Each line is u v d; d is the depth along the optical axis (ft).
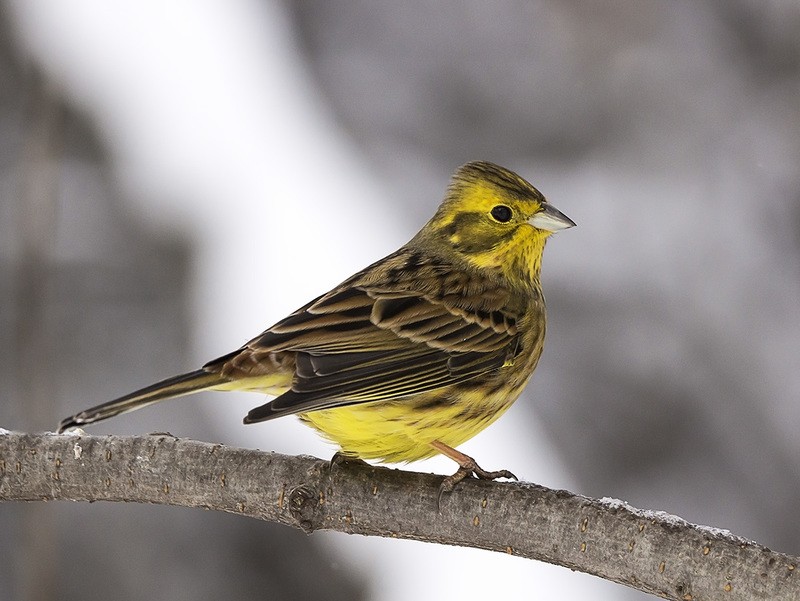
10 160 41.88
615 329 50.03
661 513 20.33
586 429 49.44
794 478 48.62
